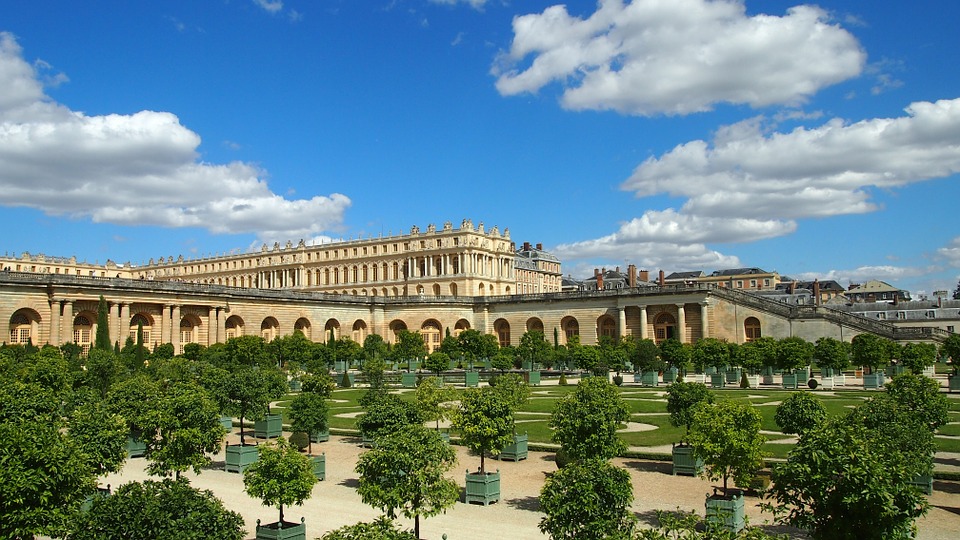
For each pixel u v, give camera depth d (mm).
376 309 135750
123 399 37844
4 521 19312
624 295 119688
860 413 28234
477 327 136000
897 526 17609
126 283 98812
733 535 17266
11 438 20234
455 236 165125
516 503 28906
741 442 25078
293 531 23469
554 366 103375
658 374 82000
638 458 36938
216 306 109188
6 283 87938
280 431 45781
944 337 101875
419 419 37531
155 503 18344
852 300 182250
